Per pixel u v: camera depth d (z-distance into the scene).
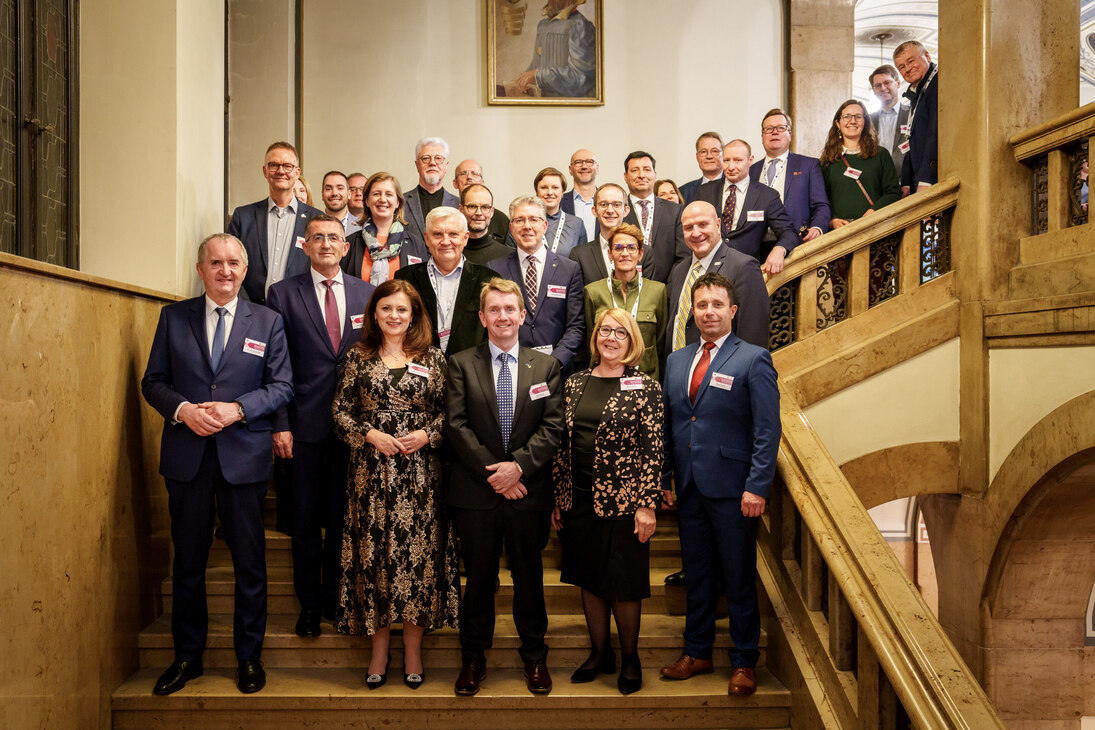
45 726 2.66
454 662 3.45
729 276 3.67
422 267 3.72
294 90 7.05
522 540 3.15
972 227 4.18
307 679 3.30
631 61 7.20
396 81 7.10
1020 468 3.89
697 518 3.25
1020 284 4.00
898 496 4.30
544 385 3.14
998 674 4.32
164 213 3.93
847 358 4.22
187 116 4.09
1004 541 4.11
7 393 2.45
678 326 3.78
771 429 3.11
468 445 3.08
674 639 3.43
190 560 3.20
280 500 4.05
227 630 3.45
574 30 7.16
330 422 3.44
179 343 3.22
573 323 3.88
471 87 7.15
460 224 3.61
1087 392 3.46
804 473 3.36
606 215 4.18
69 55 3.82
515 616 3.24
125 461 3.32
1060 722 4.37
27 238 3.45
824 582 3.21
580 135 7.19
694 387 3.29
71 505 2.85
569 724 3.15
